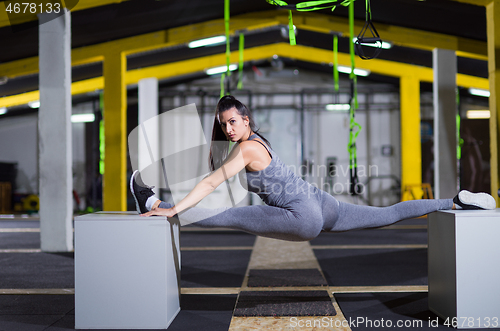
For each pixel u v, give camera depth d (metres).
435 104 7.83
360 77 11.95
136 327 2.01
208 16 7.34
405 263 3.85
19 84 9.41
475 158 11.70
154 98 10.29
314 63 11.66
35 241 5.75
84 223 2.03
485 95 11.48
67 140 4.89
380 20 7.25
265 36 9.04
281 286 2.88
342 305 2.41
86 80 10.32
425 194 11.00
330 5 3.17
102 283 2.02
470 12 6.47
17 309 2.38
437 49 7.71
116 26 7.16
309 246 5.02
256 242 5.44
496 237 2.00
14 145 12.84
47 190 4.85
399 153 11.76
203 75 12.05
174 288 2.21
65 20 4.94
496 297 1.99
